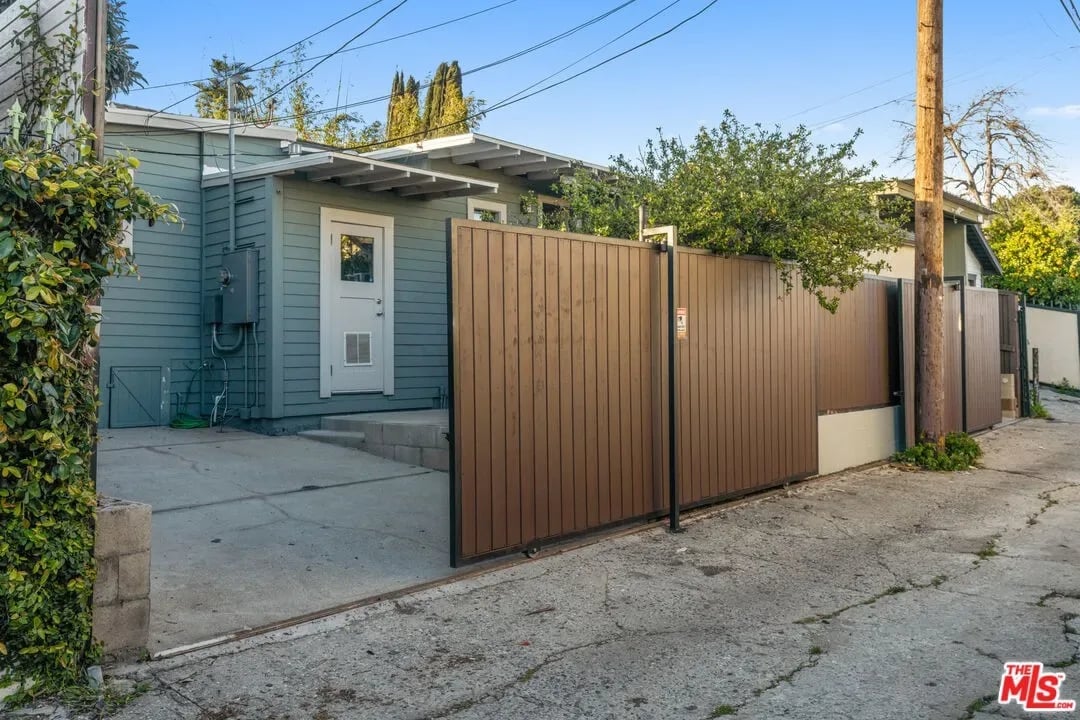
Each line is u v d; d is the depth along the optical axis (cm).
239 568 561
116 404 1052
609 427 672
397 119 3644
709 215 756
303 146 1263
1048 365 2278
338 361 1084
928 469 1016
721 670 416
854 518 756
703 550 641
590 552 629
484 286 578
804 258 805
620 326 684
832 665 422
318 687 390
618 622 483
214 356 1095
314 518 689
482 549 577
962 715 367
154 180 1091
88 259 376
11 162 338
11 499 352
